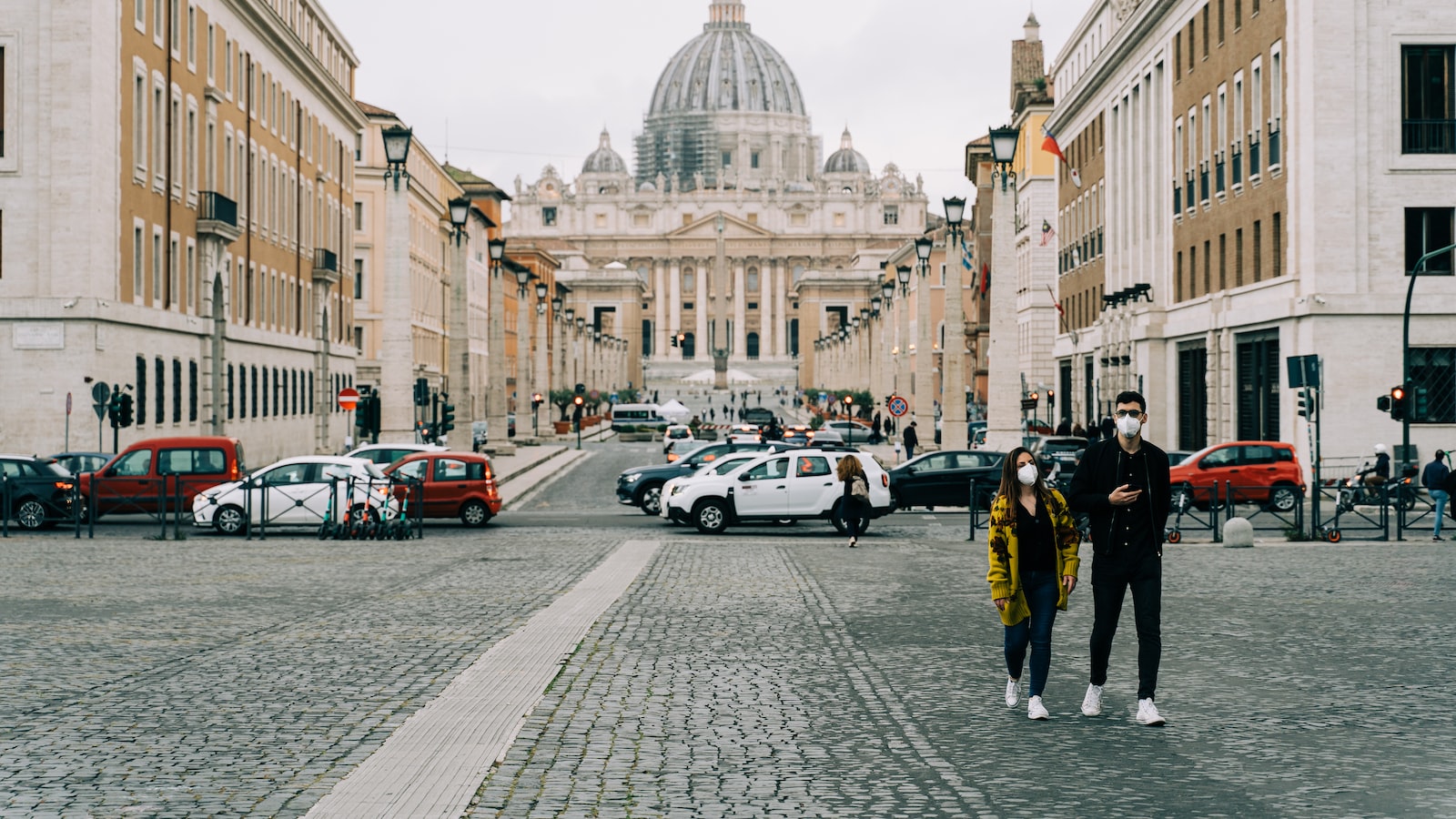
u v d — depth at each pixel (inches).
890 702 506.3
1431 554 1083.9
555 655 597.0
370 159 3998.5
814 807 364.8
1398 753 429.1
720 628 689.0
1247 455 1555.1
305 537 1282.0
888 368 3412.9
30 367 1743.4
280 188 2689.5
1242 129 1945.1
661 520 1563.7
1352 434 1669.5
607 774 398.6
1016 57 4281.5
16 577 917.2
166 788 376.8
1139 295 2417.6
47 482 1352.1
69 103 1740.9
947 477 1641.2
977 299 4426.7
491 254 2800.2
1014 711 490.9
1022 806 366.9
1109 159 2743.6
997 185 1765.5
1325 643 638.5
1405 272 1673.2
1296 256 1726.1
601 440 4141.2
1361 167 1670.8
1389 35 1669.5
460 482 1440.7
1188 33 2208.4
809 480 1348.4
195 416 2161.7
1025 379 3762.3
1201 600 797.2
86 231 1747.0
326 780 385.7
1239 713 487.2
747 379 7824.8
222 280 2260.1
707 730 458.0
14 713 474.6
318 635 655.1
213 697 502.9
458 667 567.5
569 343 5442.9
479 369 5467.5
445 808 354.3
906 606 775.7
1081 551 1149.1
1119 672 566.9
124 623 695.1
